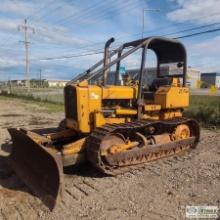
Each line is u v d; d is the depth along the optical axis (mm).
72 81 6473
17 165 6312
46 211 4555
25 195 5109
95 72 6344
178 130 7531
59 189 4707
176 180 5871
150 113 7141
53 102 26219
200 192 5324
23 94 37969
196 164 6914
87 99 6086
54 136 6426
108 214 4488
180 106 7508
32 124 13016
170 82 7383
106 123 6355
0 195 5113
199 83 24266
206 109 13227
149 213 4539
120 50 6867
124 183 5691
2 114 17047
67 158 5770
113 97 6477
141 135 6617
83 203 4848
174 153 7430
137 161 6520
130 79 7312
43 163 5191
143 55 6516
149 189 5426
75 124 6172
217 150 8258
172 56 7691
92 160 5824
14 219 4344
